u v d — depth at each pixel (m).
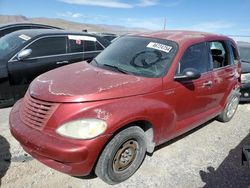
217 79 5.13
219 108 5.59
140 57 4.30
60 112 3.29
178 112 4.30
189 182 3.89
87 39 7.13
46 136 3.26
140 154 3.83
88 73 3.98
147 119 3.67
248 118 6.56
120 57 4.43
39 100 3.46
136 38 4.80
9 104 6.02
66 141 3.17
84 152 3.15
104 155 3.38
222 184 3.93
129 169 3.76
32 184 3.56
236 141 5.29
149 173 3.99
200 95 4.70
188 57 4.42
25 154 4.19
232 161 4.55
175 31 5.16
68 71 4.14
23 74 6.02
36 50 6.29
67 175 3.78
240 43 9.52
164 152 4.58
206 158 4.57
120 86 3.60
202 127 5.77
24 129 3.43
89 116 3.24
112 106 3.39
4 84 5.80
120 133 3.44
